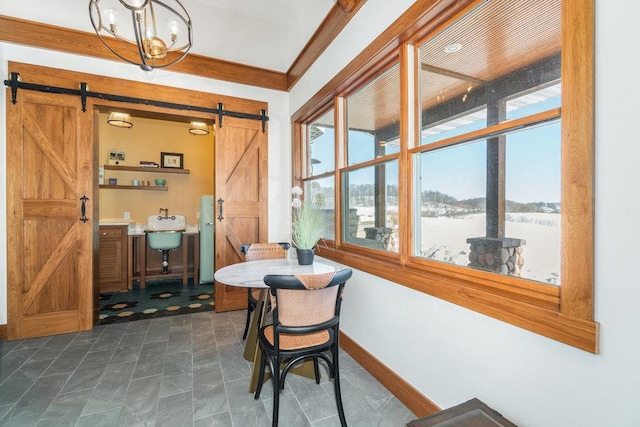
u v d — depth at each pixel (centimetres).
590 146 94
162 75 312
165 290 409
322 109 306
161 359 224
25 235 265
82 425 155
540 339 108
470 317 135
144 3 158
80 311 278
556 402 103
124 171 464
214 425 156
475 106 174
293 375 204
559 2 134
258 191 357
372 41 201
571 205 99
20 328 261
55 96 272
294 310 149
